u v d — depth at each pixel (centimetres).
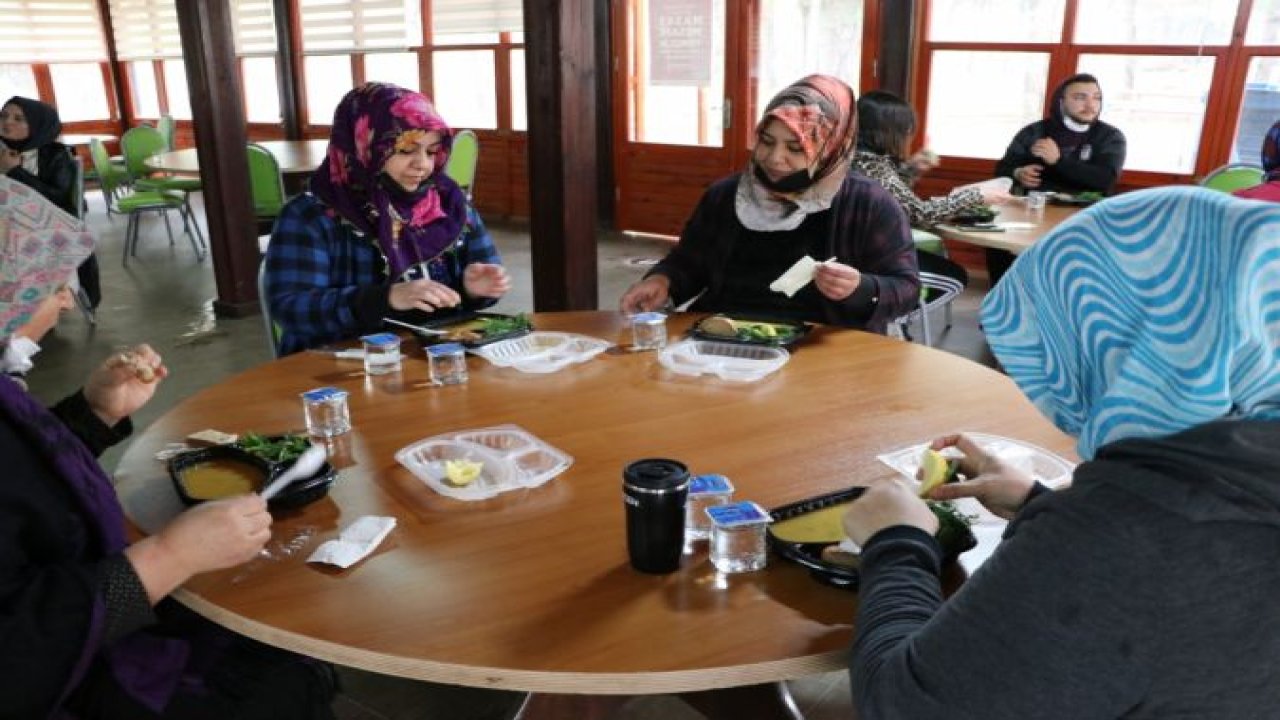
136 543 96
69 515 99
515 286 538
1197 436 59
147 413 336
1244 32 450
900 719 68
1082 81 413
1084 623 59
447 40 752
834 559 97
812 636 87
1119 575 58
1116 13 482
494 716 179
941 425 140
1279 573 56
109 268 589
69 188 457
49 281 110
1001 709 62
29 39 918
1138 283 63
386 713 180
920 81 543
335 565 100
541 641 87
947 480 106
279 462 120
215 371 385
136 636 110
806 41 582
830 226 211
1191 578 56
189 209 615
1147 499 58
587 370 170
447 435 137
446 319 197
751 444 133
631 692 82
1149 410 62
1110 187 411
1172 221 62
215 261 464
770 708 139
